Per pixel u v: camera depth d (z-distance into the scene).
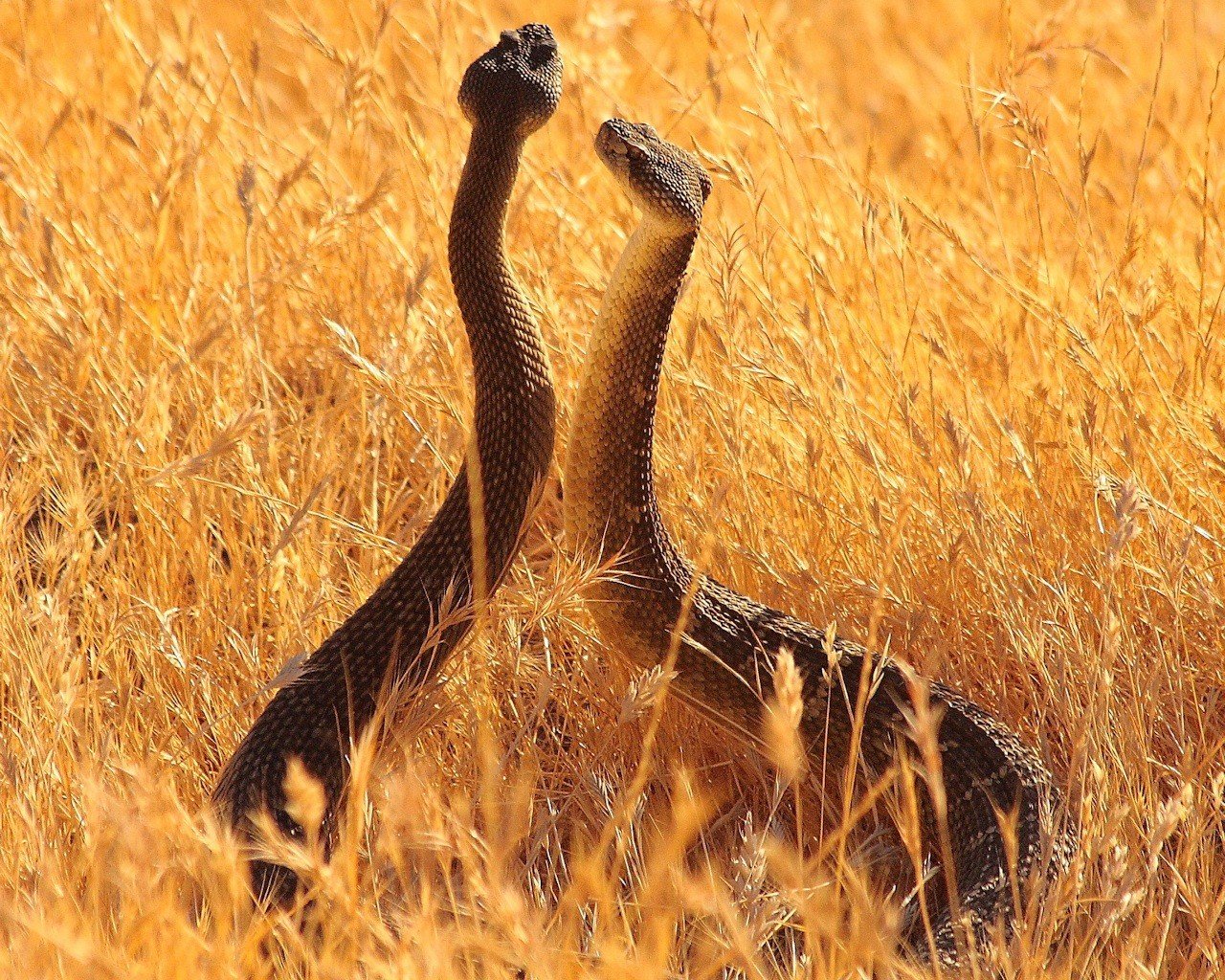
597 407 10.17
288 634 11.26
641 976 6.79
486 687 10.37
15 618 10.55
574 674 11.49
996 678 11.59
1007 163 17.80
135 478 12.22
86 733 9.62
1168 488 12.12
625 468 10.31
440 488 13.16
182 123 17.41
